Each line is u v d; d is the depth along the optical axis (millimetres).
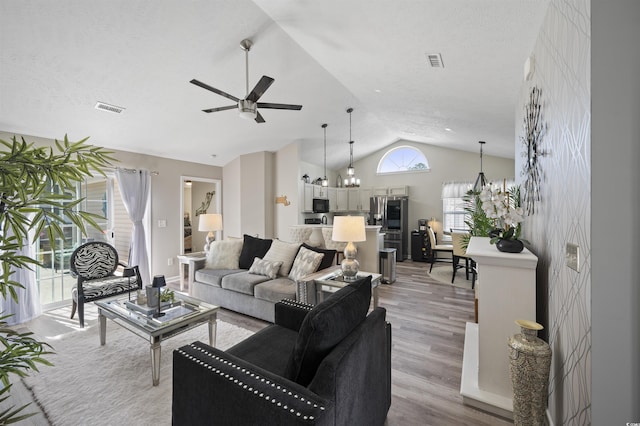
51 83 2816
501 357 1829
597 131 1053
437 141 6840
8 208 823
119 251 4848
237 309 3451
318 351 1172
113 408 1832
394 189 7770
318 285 2957
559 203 1505
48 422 1714
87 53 2598
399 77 3168
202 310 2484
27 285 3322
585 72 1129
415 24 2068
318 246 4844
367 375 1377
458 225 7137
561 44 1445
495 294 1833
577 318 1240
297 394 1022
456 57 2426
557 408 1537
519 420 1540
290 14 2504
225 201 6375
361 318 1463
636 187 1014
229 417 1093
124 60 2781
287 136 5625
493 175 6879
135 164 4668
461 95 3299
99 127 3711
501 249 1929
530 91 2244
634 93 1018
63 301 3879
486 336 1864
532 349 1490
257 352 1705
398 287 4656
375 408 1485
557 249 1552
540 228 1972
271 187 6117
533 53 2086
